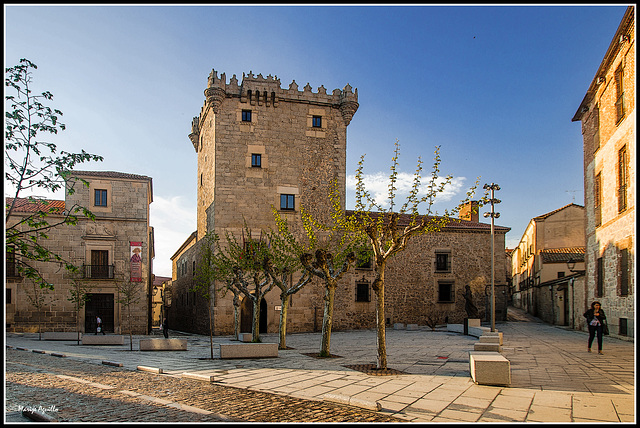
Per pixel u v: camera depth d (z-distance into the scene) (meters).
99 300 32.69
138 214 33.78
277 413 7.80
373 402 8.13
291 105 34.72
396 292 38.25
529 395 9.13
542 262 44.59
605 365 13.13
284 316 20.22
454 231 40.56
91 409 8.03
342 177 35.22
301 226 33.66
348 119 35.56
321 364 14.22
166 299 26.23
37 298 30.75
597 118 25.27
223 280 28.53
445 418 7.44
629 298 20.31
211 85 32.75
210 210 34.31
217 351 19.34
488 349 14.36
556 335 25.70
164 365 14.08
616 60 21.52
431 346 20.20
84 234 32.56
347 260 16.95
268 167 33.66
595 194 25.48
